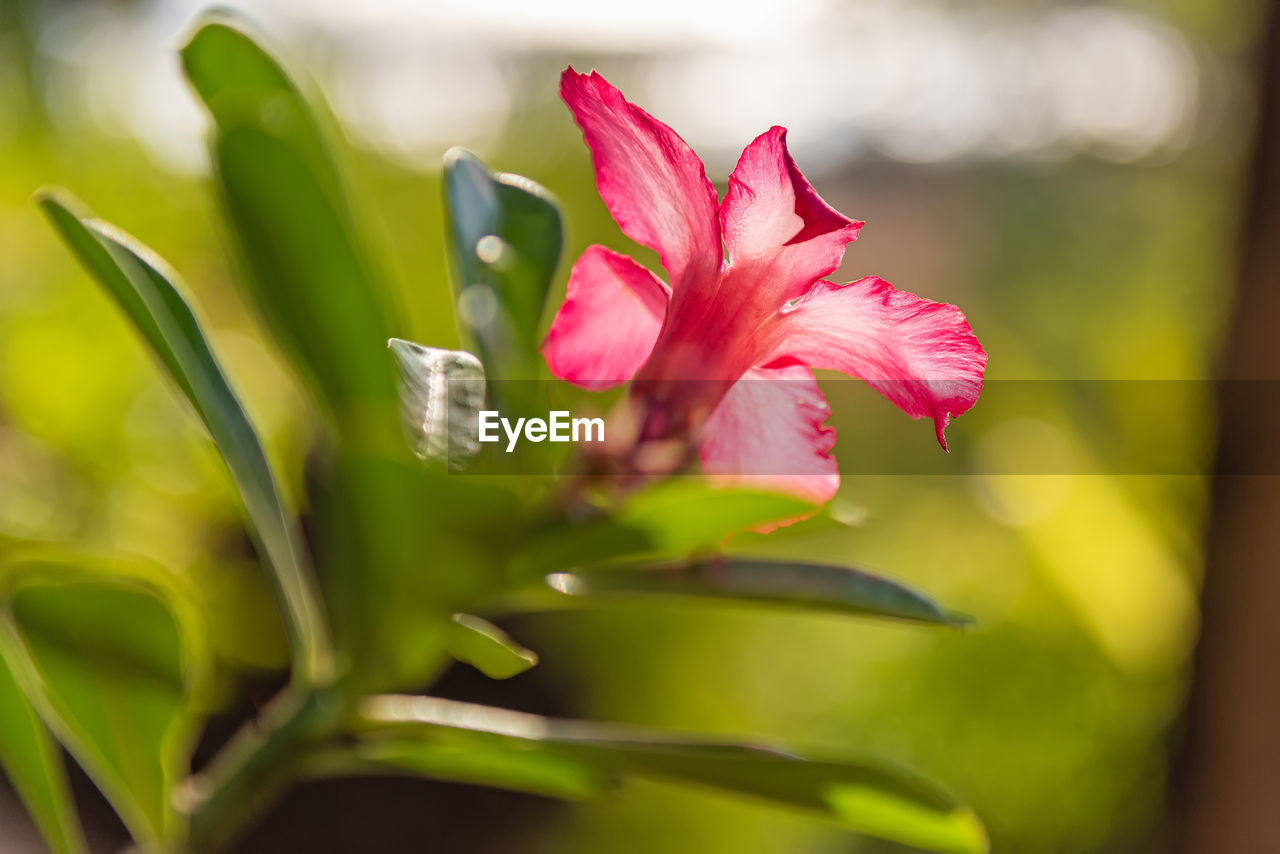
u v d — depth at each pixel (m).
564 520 0.37
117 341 0.91
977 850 0.38
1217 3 1.99
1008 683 1.12
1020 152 2.35
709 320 0.36
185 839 0.37
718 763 0.38
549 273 0.38
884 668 1.16
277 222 0.38
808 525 0.38
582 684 1.08
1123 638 1.08
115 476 0.88
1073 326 2.04
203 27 0.38
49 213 0.36
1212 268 1.42
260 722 0.38
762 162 0.36
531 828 1.06
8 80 1.24
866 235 2.11
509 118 1.42
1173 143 2.23
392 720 0.37
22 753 0.38
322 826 1.03
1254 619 0.82
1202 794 0.86
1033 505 1.20
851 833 1.06
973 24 2.29
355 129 1.36
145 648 0.38
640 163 0.35
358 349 0.37
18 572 0.38
